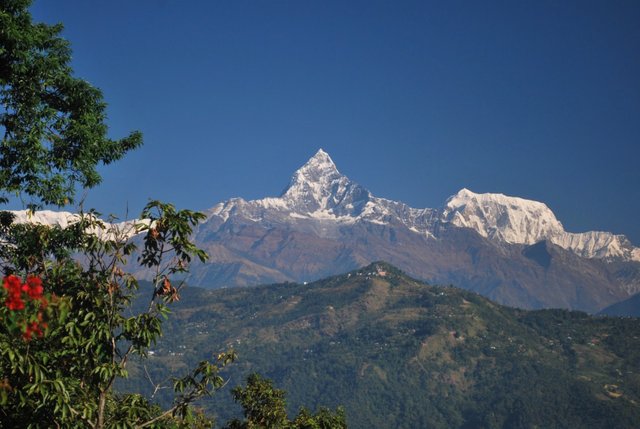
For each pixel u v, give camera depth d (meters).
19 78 39.88
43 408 25.70
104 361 27.78
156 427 27.92
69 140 41.53
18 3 39.56
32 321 23.22
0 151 39.44
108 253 28.20
